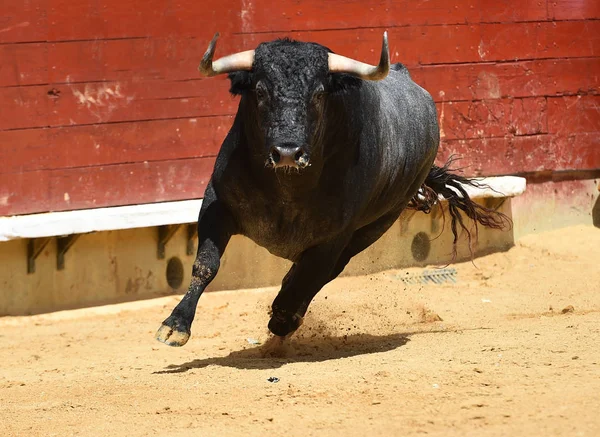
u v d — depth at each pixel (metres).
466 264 29.22
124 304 25.14
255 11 26.81
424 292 26.52
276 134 14.86
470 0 29.50
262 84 15.22
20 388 15.56
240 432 12.06
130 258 25.48
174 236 26.16
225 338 20.91
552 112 30.73
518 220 30.42
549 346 16.45
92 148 25.38
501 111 30.09
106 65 25.41
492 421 11.85
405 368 14.95
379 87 18.61
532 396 12.83
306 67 15.22
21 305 24.14
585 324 19.05
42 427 12.95
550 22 30.55
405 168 19.30
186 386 14.72
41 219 23.91
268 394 13.81
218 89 26.55
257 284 27.03
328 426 12.09
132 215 24.73
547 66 30.58
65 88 25.02
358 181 16.80
